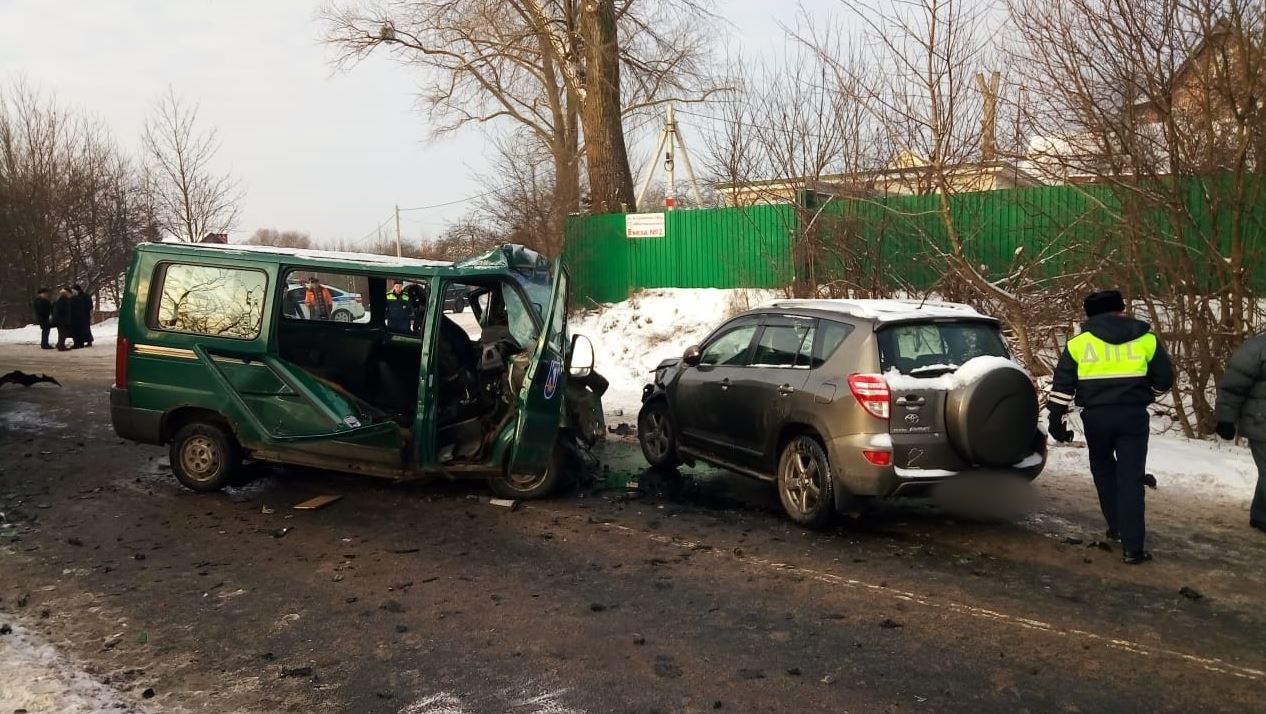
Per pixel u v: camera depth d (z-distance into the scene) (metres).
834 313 6.71
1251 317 9.31
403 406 8.50
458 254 22.11
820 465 6.46
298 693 3.98
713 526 6.72
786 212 15.17
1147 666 4.28
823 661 4.34
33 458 8.88
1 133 33.22
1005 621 4.85
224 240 32.44
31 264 33.81
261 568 5.71
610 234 18.42
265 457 7.43
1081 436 9.52
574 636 4.65
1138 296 10.05
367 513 7.01
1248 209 9.13
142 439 7.61
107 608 5.00
